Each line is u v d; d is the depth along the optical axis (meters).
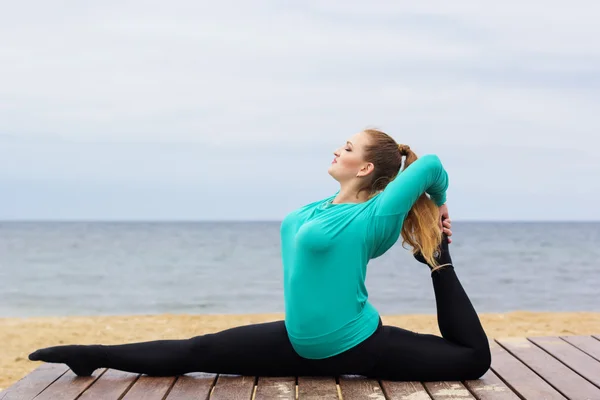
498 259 42.44
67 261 39.25
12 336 9.41
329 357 3.59
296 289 3.51
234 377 3.80
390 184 3.59
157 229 147.25
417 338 3.70
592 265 36.69
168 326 10.63
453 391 3.51
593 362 4.14
